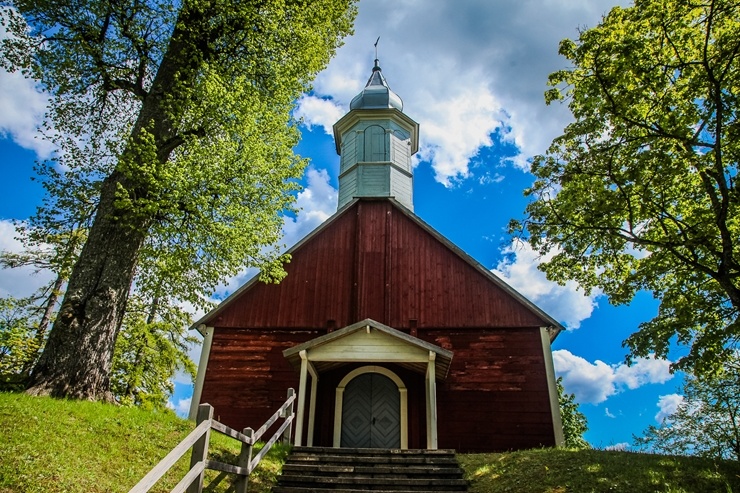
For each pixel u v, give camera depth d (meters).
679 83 12.20
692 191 13.07
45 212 13.34
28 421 8.03
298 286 17.92
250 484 9.20
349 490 9.18
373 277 17.94
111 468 7.77
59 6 12.80
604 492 8.16
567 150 12.70
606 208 11.98
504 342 16.28
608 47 11.91
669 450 10.97
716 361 10.48
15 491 6.22
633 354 11.64
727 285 10.65
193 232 11.80
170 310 25.06
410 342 13.66
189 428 10.34
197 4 12.99
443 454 10.86
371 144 22.27
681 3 11.45
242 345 16.98
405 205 21.53
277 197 13.47
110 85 14.29
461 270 17.66
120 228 11.89
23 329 18.59
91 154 14.20
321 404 15.88
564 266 14.07
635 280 13.12
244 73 14.34
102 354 10.88
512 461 10.64
